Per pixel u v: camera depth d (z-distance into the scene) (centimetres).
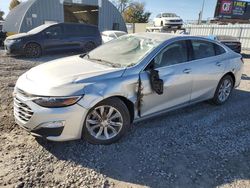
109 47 514
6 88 684
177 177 340
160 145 413
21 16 2312
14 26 2394
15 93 390
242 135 462
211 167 364
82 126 375
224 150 409
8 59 1270
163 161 372
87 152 383
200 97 537
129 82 404
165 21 2923
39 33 1372
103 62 454
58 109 352
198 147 413
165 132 456
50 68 423
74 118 361
